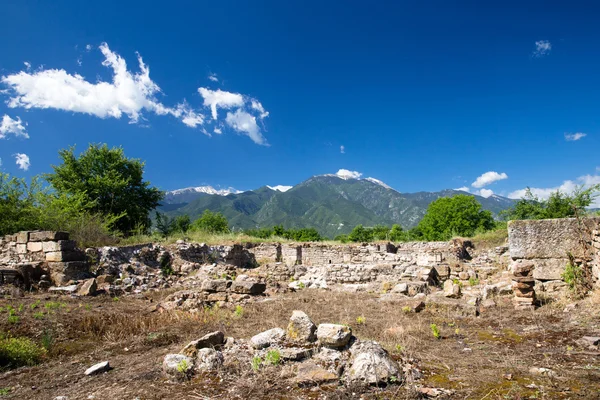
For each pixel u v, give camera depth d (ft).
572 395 12.14
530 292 26.00
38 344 21.79
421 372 14.58
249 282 35.58
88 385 15.20
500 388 12.91
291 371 14.19
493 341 18.99
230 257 62.80
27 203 54.85
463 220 110.01
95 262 43.42
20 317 25.35
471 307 26.07
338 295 35.78
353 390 12.66
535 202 74.33
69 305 30.17
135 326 24.72
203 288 35.42
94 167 93.20
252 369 14.61
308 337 16.34
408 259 61.46
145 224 96.32
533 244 30.94
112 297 35.91
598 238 26.53
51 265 38.68
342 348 15.57
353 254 68.44
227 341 18.07
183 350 16.85
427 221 119.75
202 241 67.87
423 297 31.45
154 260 51.11
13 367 18.54
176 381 14.39
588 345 17.15
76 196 75.05
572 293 27.66
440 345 18.54
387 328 21.83
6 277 34.24
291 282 45.32
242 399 12.55
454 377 14.06
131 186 97.50
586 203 66.80
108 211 88.84
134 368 16.90
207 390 13.38
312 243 72.08
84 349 21.24
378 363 13.65
